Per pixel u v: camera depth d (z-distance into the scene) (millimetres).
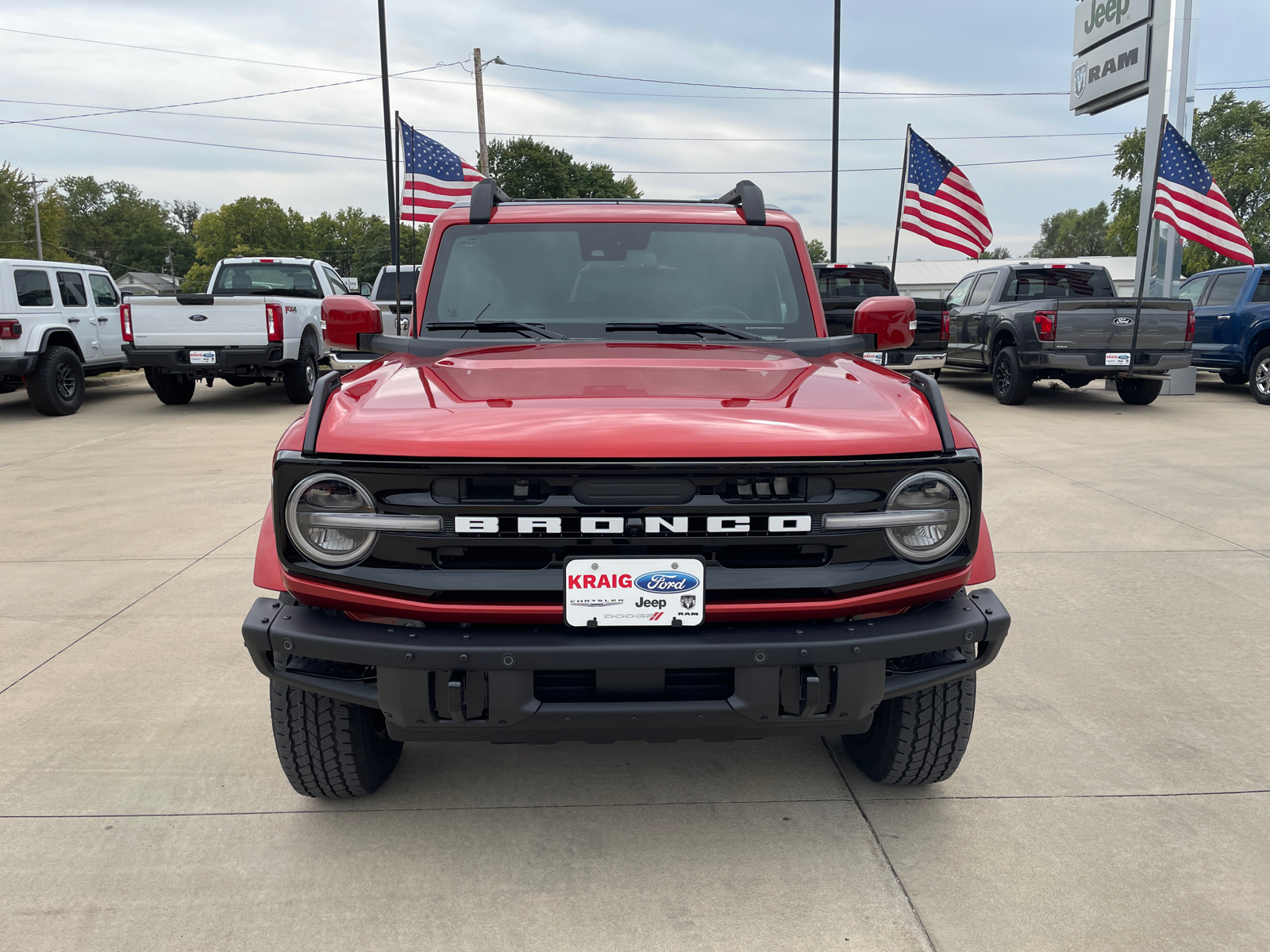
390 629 2148
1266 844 2600
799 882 2438
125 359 13273
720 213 3557
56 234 102562
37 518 6297
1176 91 13570
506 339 3195
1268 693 3570
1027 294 12750
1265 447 8906
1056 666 3830
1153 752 3123
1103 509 6434
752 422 2176
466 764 3074
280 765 2875
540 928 2260
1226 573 5039
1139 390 12016
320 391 2281
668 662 2084
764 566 2145
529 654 2070
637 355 2877
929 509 2178
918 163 13617
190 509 6516
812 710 2162
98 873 2463
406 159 14891
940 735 2615
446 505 2072
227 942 2207
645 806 2811
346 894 2387
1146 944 2195
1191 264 47094
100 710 3426
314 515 2105
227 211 114500
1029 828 2680
